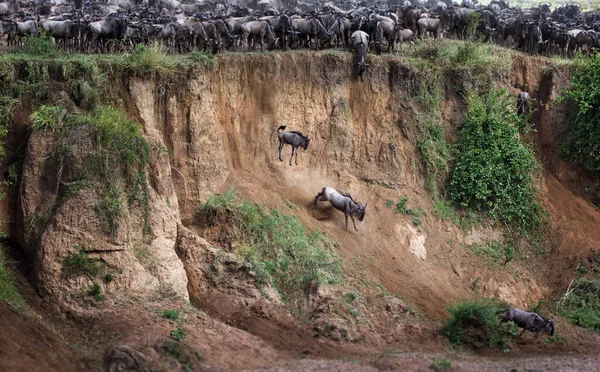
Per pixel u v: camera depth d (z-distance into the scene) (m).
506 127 61.47
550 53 73.56
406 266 53.91
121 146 45.66
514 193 60.53
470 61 63.78
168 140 51.53
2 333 37.50
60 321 41.72
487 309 47.72
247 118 55.78
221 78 54.97
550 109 67.88
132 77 50.69
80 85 48.75
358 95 59.84
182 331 40.97
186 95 52.28
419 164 59.84
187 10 81.38
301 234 51.19
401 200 57.53
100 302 42.72
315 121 58.09
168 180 47.66
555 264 58.66
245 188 52.69
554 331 48.69
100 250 43.88
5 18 61.91
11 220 45.81
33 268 43.78
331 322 44.81
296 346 43.03
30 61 48.66
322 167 57.38
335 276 49.25
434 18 70.56
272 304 45.94
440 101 62.38
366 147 58.84
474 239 58.56
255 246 49.06
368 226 55.31
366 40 59.44
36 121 45.91
